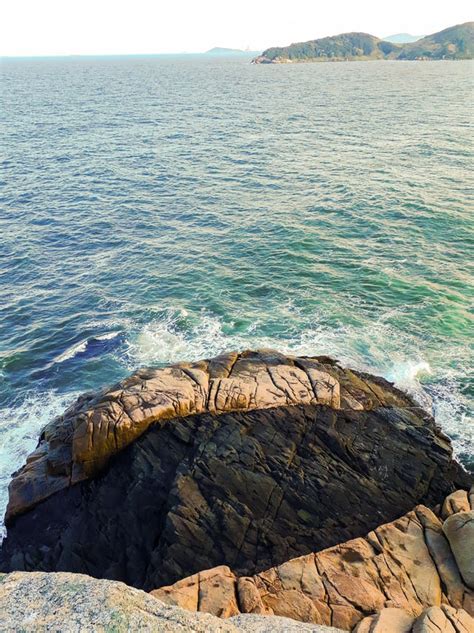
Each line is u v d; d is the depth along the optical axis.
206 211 45.00
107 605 7.47
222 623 7.95
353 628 11.86
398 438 18.92
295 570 13.90
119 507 16.67
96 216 44.88
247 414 19.23
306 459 17.70
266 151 66.19
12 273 35.50
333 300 30.08
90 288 33.25
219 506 15.95
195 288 32.41
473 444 19.73
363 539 14.91
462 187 47.31
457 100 113.00
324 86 163.00
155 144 72.06
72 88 163.00
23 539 16.72
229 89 158.38
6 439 21.48
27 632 6.96
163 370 20.97
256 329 27.72
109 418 18.06
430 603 12.85
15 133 78.88
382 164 56.69
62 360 26.28
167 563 14.48
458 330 26.69
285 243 37.72
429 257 34.41
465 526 14.20
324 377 20.86
